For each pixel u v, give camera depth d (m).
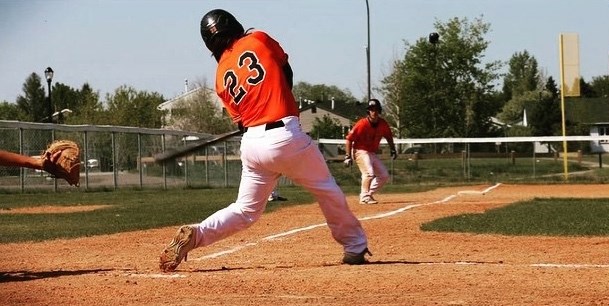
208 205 23.02
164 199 27.34
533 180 36.78
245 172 9.38
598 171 44.53
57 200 27.47
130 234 14.45
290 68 9.27
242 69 9.12
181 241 9.20
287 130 9.06
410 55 82.56
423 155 48.66
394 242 12.36
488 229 13.88
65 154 8.88
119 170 36.31
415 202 22.61
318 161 9.37
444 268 9.20
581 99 115.00
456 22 82.06
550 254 10.68
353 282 8.23
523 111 130.25
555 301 7.16
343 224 9.73
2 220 18.36
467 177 38.81
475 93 82.56
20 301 7.59
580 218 15.93
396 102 83.19
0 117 80.44
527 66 184.75
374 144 21.98
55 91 85.38
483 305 7.03
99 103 71.06
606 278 8.32
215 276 8.77
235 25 9.34
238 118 9.32
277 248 11.88
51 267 10.07
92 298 7.66
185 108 77.44
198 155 39.56
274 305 7.16
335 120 104.06
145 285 8.27
